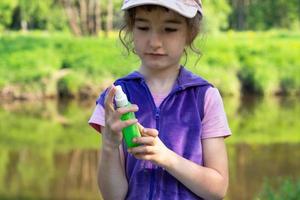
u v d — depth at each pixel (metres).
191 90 2.44
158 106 2.43
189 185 2.33
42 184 12.94
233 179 12.58
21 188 12.63
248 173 13.03
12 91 23.22
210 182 2.35
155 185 2.38
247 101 23.20
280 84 24.72
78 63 24.84
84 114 20.44
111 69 24.44
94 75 24.20
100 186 2.42
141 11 2.34
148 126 2.40
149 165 2.39
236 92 24.28
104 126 2.32
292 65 25.28
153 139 2.23
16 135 17.23
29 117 19.81
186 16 2.31
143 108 2.42
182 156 2.38
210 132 2.42
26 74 23.66
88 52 25.34
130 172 2.41
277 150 15.12
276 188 11.77
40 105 22.12
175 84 2.46
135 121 2.21
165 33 2.36
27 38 27.02
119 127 2.21
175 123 2.40
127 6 2.33
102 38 28.67
